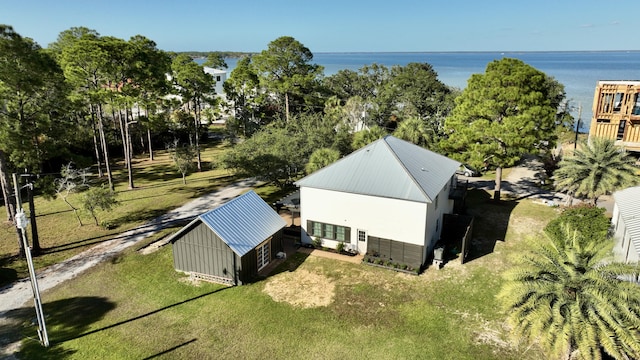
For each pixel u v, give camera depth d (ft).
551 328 38.01
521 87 93.91
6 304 62.80
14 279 70.28
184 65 146.10
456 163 92.17
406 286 66.44
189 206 106.22
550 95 169.89
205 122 235.81
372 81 243.81
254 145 113.19
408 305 61.05
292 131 132.16
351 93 245.45
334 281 68.54
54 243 84.38
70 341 54.29
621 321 36.99
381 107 184.14
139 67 113.29
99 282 69.05
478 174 135.23
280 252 77.46
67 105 89.81
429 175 78.38
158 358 50.90
